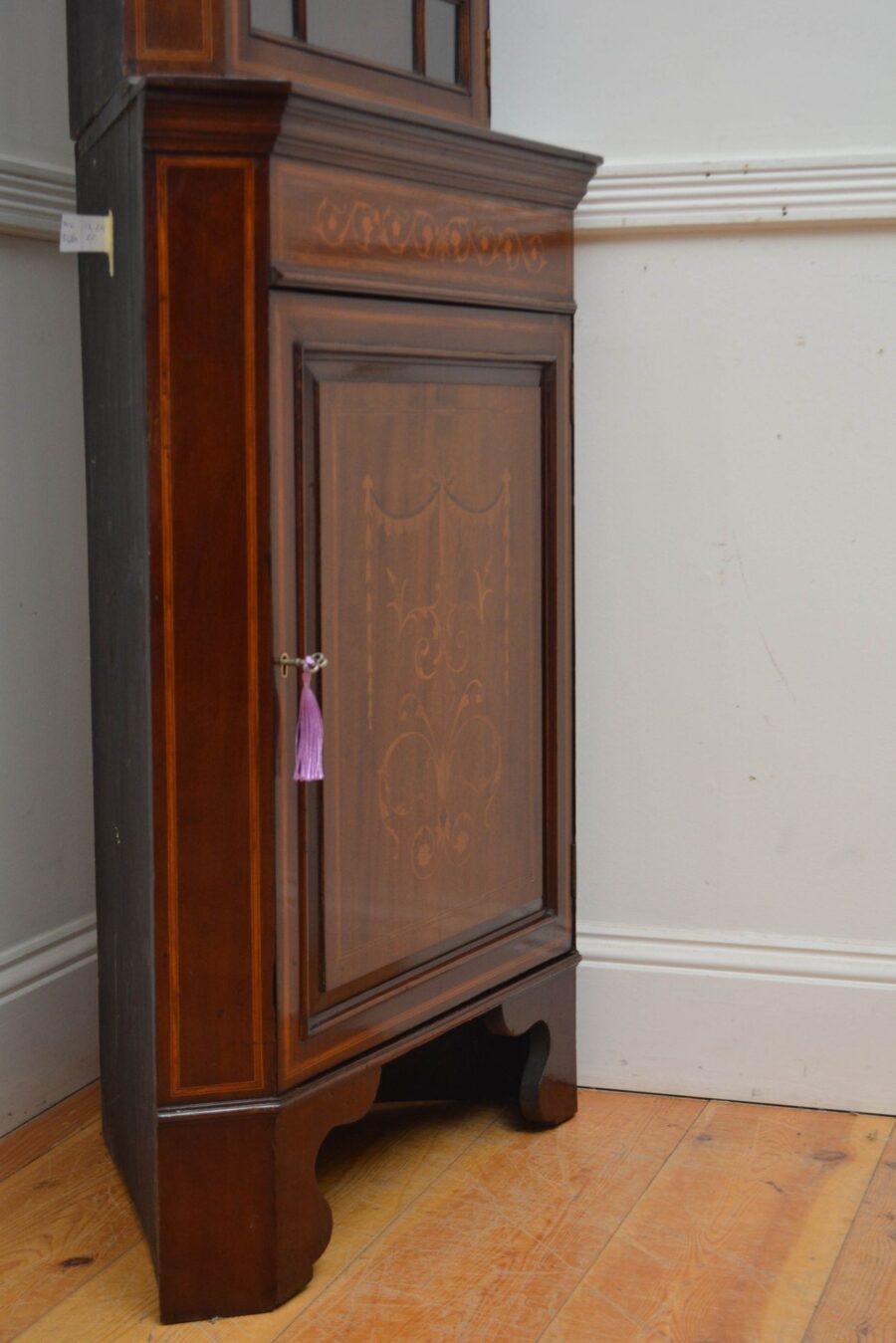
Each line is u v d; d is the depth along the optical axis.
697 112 2.21
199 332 1.67
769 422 2.24
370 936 1.91
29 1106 2.29
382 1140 2.23
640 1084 2.39
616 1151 2.19
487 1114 2.32
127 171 1.70
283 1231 1.81
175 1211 1.78
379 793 1.91
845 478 2.23
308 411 1.75
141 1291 1.85
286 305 1.70
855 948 2.30
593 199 2.22
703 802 2.33
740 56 2.19
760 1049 2.34
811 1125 2.28
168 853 1.73
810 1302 1.81
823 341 2.21
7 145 2.15
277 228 1.68
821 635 2.26
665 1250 1.92
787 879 2.32
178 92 1.59
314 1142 1.85
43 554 2.27
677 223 2.21
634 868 2.36
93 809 2.40
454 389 1.96
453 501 1.97
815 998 2.31
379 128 1.75
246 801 1.75
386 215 1.81
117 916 1.98
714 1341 1.74
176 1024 1.76
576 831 2.37
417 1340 1.74
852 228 2.19
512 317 2.03
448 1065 2.35
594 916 2.39
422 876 1.99
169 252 1.65
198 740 1.72
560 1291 1.84
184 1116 1.76
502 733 2.10
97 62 1.83
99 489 1.96
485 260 1.97
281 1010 1.79
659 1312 1.79
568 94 2.25
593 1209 2.03
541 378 2.11
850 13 2.15
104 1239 1.96
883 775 2.27
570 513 2.18
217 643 1.72
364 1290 1.85
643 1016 2.37
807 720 2.28
